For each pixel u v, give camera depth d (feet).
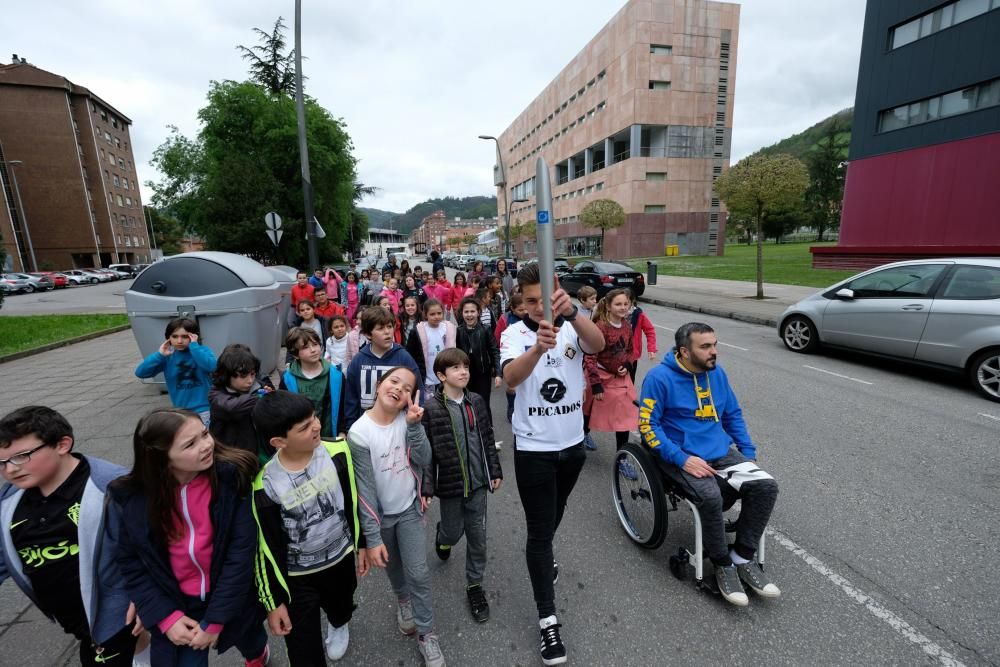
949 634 7.11
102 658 5.56
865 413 16.20
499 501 11.80
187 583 5.19
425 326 13.61
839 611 7.63
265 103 78.54
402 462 7.00
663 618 7.68
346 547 6.31
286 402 5.43
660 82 127.44
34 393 21.38
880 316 20.83
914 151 56.44
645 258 124.36
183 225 90.84
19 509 5.15
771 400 17.67
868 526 9.82
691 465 8.14
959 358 18.17
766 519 7.73
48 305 66.03
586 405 13.17
